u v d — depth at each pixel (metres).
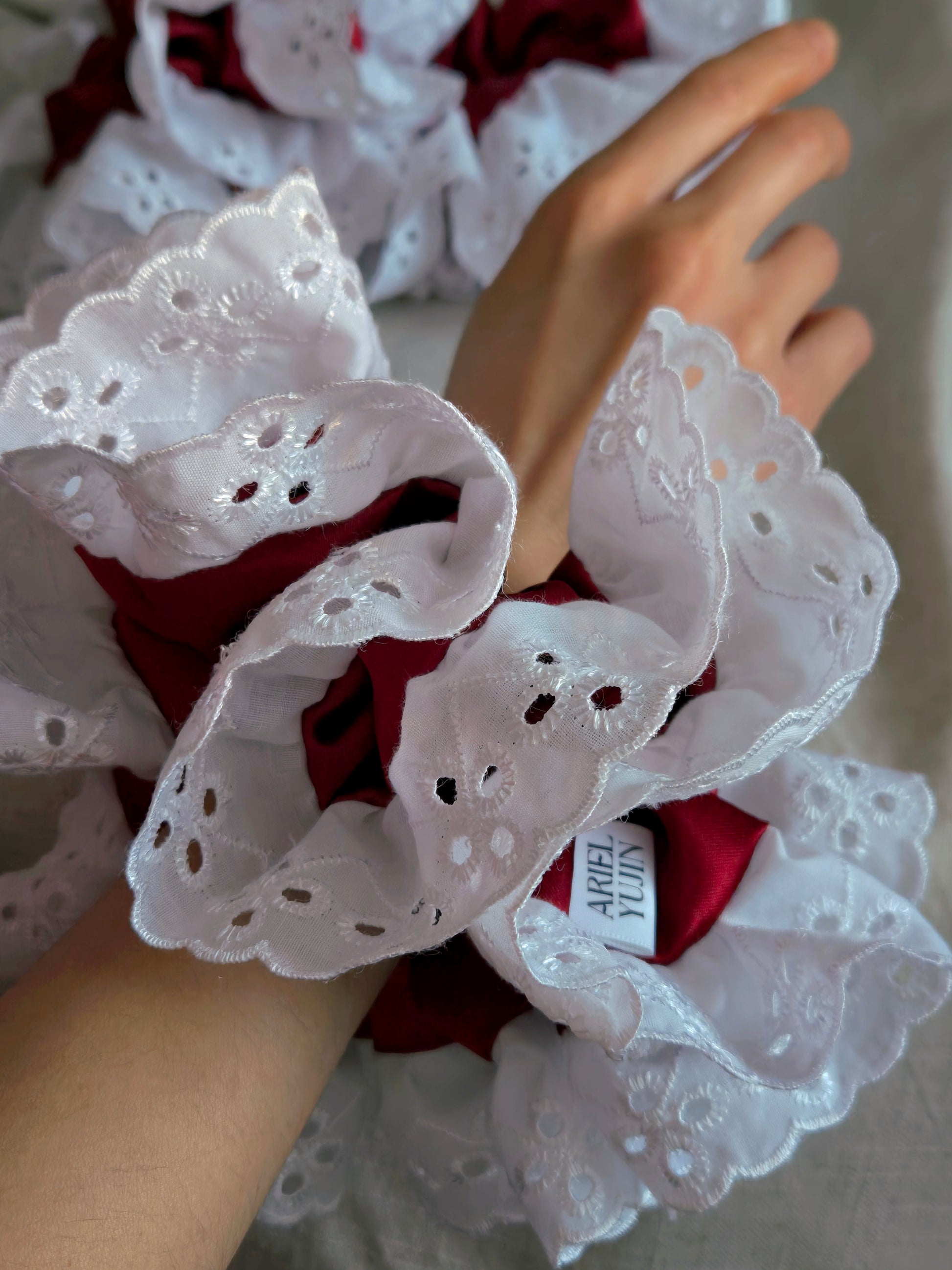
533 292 0.31
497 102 0.39
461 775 0.17
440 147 0.37
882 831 0.23
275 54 0.35
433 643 0.19
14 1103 0.18
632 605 0.21
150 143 0.36
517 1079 0.22
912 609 0.32
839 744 0.31
